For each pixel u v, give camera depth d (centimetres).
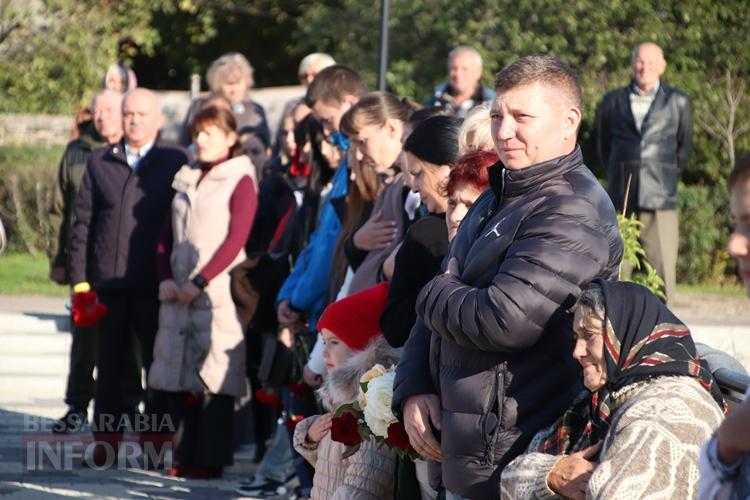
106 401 1114
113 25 3173
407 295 630
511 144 526
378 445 619
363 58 2775
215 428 1062
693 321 1617
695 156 2453
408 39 2720
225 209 1059
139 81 3853
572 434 495
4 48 2992
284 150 1195
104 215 1116
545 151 526
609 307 467
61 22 3014
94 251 1120
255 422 1118
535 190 525
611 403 468
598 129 1614
